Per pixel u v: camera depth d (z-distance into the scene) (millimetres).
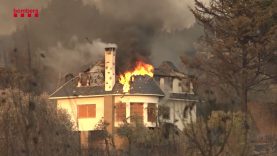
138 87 184625
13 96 17938
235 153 21891
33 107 17719
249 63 143750
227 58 136625
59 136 20891
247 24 139000
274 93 147500
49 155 19359
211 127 18859
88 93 193375
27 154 17828
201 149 19156
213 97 18844
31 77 17875
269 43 140375
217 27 147375
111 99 188250
